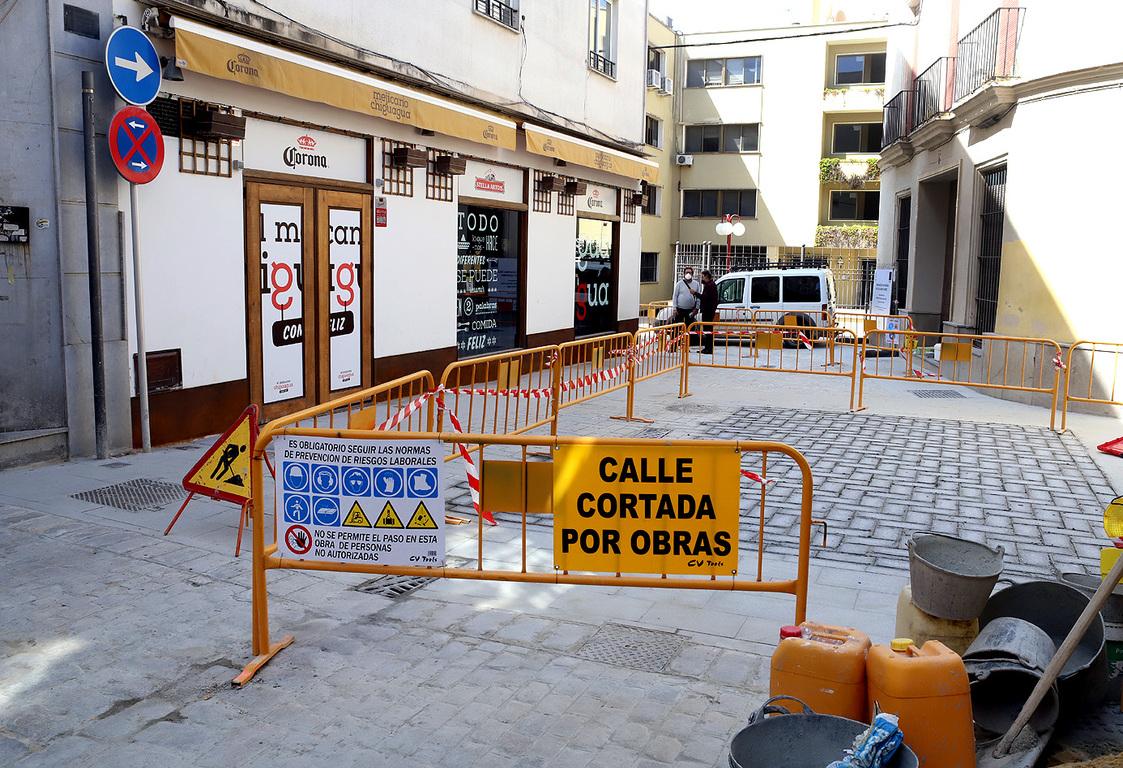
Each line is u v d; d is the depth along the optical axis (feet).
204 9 28.04
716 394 45.52
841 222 118.73
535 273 51.88
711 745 12.63
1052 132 42.86
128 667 14.62
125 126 25.57
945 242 65.82
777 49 115.96
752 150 118.42
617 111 62.18
